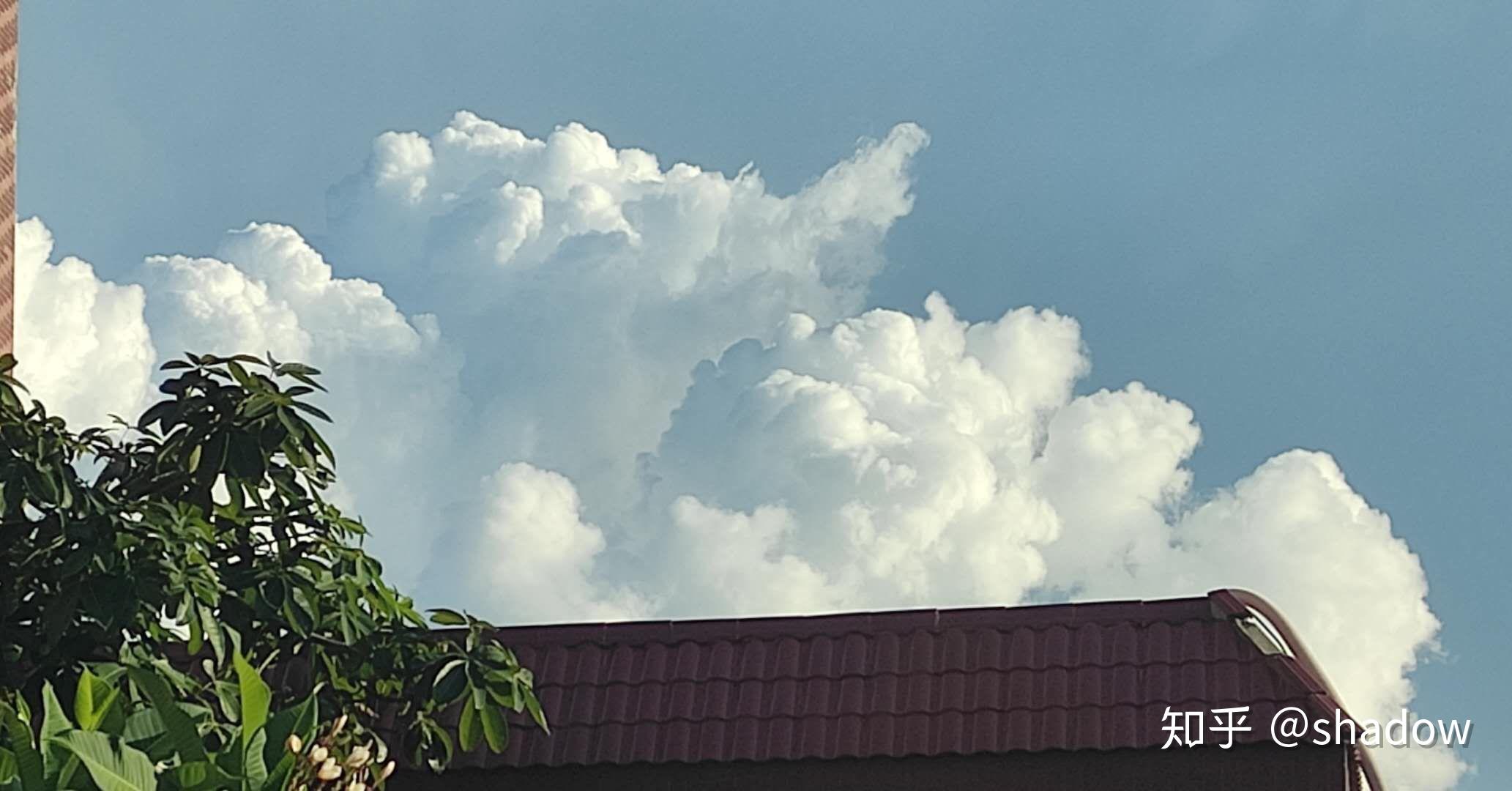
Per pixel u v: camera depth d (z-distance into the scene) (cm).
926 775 1055
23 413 944
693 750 1077
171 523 894
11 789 546
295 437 967
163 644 1001
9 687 876
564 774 1097
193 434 962
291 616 953
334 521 1020
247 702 591
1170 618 1085
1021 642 1092
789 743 1069
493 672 1009
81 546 851
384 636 1015
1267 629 1059
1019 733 1044
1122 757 1034
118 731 588
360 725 1042
